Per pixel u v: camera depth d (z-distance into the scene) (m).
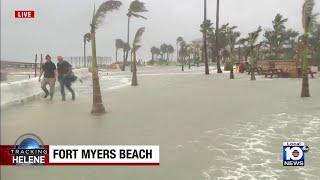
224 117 13.34
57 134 10.49
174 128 11.46
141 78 37.75
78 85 28.53
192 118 13.16
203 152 8.78
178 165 7.83
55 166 7.75
